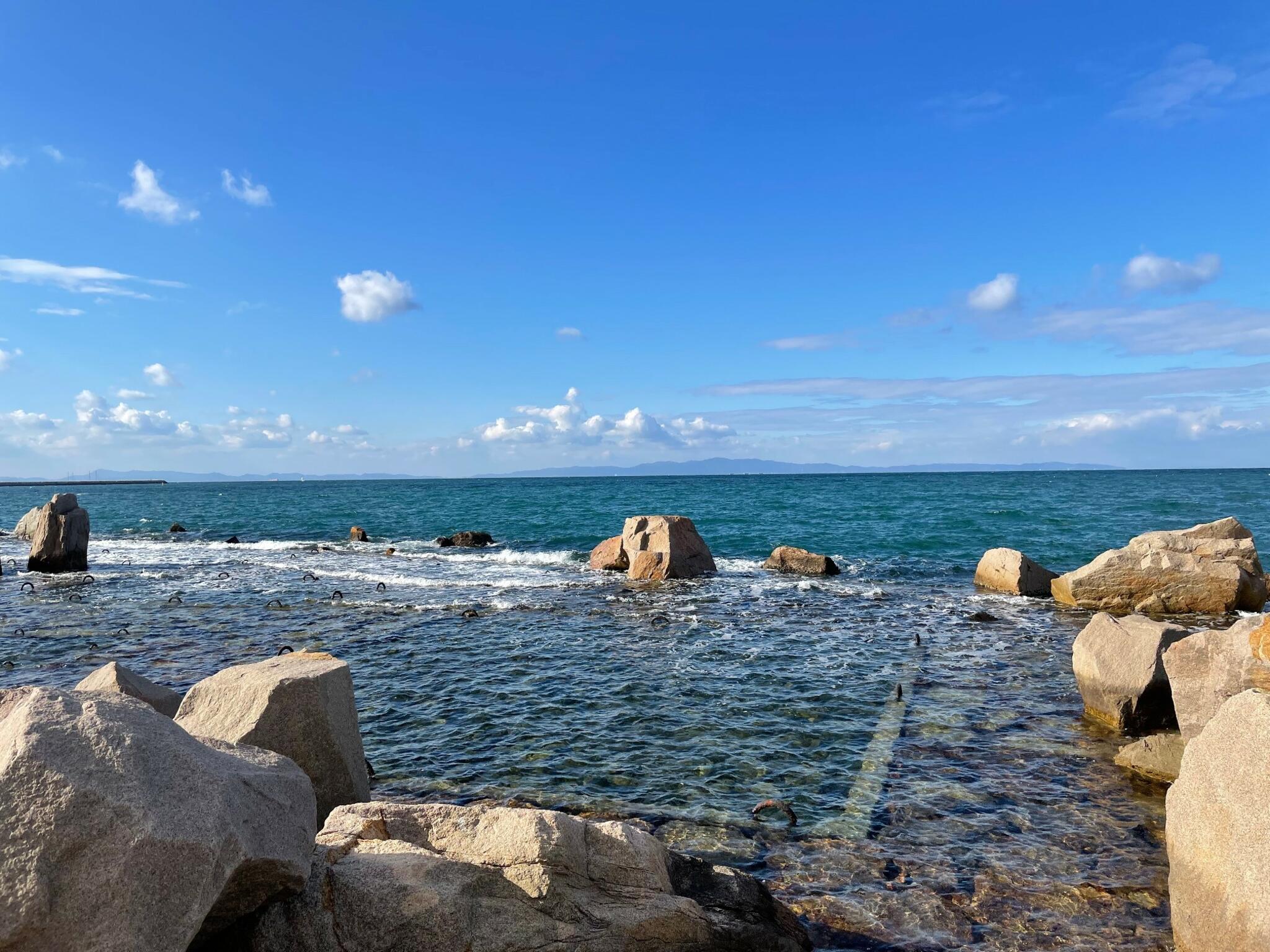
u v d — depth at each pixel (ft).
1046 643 56.90
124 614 67.46
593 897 19.43
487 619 65.41
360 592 80.59
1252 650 26.81
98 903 12.39
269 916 17.01
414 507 246.06
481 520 189.67
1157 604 69.21
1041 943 21.24
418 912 17.10
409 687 45.52
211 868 13.57
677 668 49.83
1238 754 19.30
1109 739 36.94
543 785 31.76
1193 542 71.15
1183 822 20.56
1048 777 32.50
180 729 16.38
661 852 22.20
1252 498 219.41
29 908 12.03
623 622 64.23
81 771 13.43
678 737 37.40
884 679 47.03
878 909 22.98
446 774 32.96
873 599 76.07
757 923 20.65
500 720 39.83
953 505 206.59
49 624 63.21
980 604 73.20
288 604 72.23
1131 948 21.02
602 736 37.58
